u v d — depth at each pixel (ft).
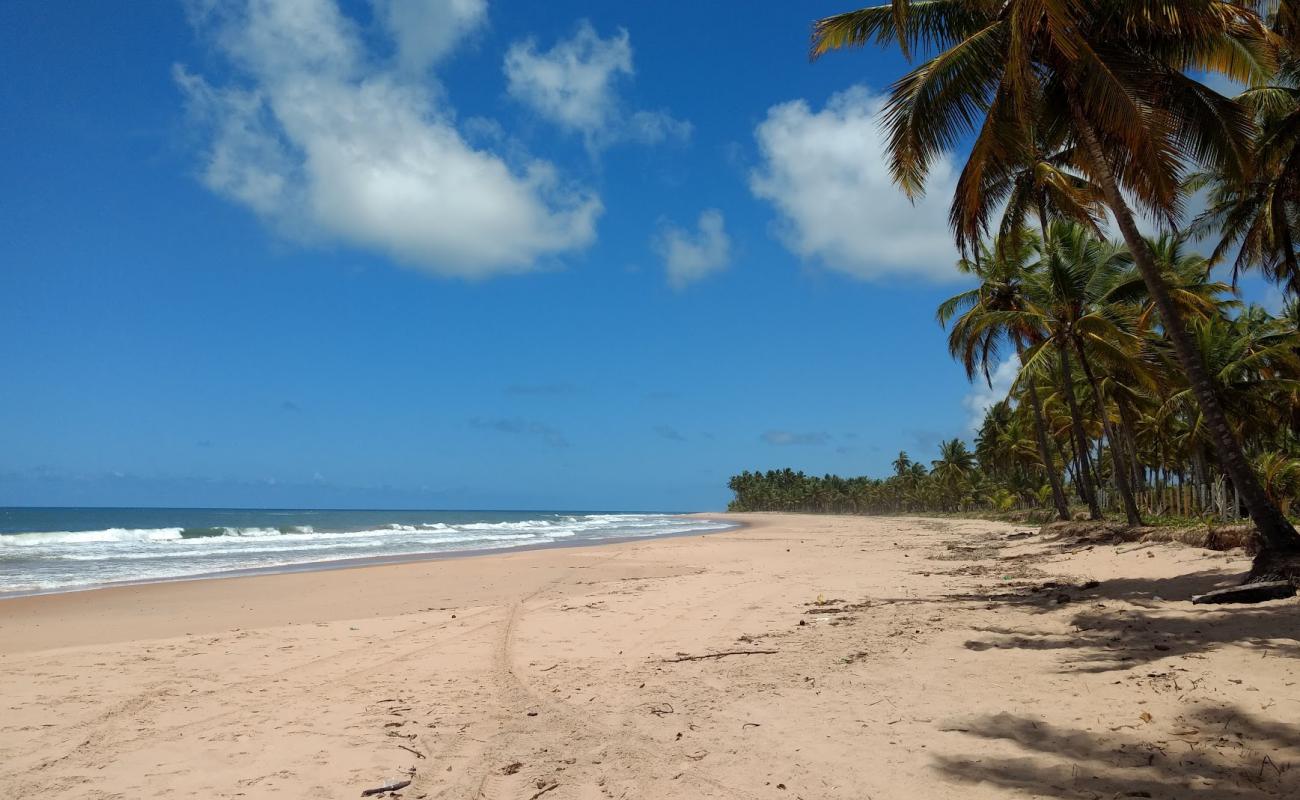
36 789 14.65
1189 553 42.96
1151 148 33.32
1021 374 73.20
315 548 112.98
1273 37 35.86
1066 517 92.22
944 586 43.16
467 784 14.65
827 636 28.17
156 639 31.96
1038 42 34.65
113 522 274.77
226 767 15.83
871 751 15.21
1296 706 15.98
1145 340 74.43
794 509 468.75
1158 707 16.79
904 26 34.01
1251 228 58.80
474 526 232.53
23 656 27.73
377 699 21.22
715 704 19.36
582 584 52.39
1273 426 83.05
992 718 16.79
